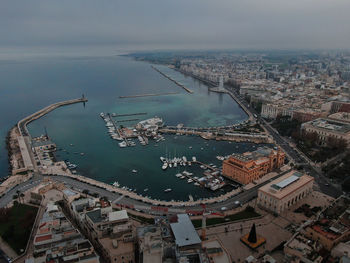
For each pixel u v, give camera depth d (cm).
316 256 19562
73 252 19288
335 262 19512
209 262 18412
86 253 19412
